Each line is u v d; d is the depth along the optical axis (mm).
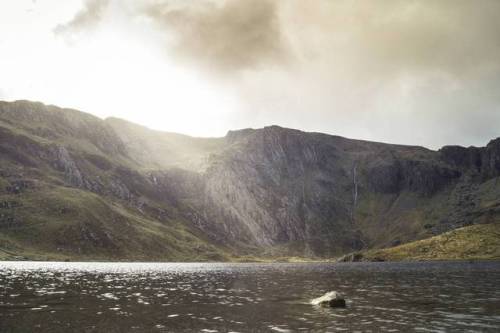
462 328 35281
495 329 34844
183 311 44906
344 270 174500
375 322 38219
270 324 37000
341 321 38875
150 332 33000
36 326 34781
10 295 56625
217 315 42219
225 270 179000
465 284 86812
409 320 39469
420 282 93750
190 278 110375
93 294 60750
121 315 41375
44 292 61750
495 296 62344
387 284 88562
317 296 63281
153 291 68625
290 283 93688
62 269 146500
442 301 55781
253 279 109750
